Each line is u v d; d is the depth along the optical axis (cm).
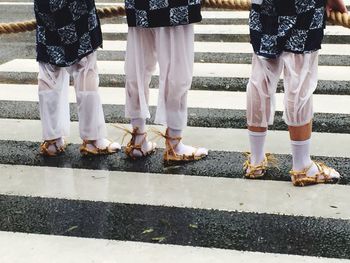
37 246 301
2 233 313
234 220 316
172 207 332
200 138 432
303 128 339
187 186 356
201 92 534
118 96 532
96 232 311
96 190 356
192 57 358
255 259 283
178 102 368
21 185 366
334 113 475
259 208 327
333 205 328
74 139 436
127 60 368
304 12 311
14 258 291
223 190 350
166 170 379
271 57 322
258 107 343
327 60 611
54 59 365
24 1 976
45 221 324
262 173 363
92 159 399
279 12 314
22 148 423
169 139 382
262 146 357
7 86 571
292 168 359
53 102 389
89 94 380
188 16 341
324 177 352
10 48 708
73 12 352
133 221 320
